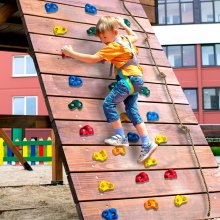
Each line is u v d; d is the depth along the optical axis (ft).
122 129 12.28
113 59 12.48
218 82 69.97
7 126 16.58
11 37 21.75
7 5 15.92
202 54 71.41
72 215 15.12
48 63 12.89
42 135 60.75
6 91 63.31
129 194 11.49
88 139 11.96
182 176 12.79
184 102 14.92
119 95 12.17
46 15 14.11
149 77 14.84
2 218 14.56
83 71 13.33
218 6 71.97
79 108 12.42
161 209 11.77
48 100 12.11
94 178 11.28
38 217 14.75
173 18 72.43
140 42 15.85
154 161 12.51
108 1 16.38
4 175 30.78
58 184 24.00
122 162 12.00
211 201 12.82
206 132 19.62
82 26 14.60
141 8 17.33
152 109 13.93
